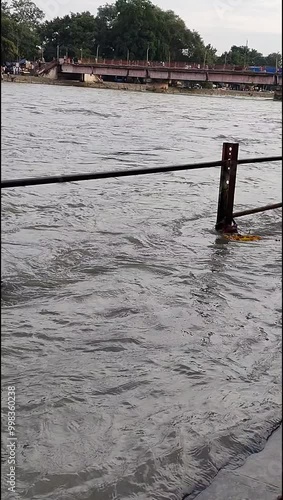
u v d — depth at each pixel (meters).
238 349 3.80
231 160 6.89
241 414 3.02
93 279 5.14
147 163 14.39
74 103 40.75
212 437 2.80
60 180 3.96
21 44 71.25
